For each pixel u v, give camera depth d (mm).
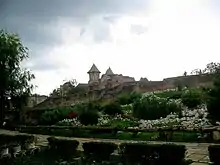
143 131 18656
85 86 55219
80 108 25938
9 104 29281
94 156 11461
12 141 14852
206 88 24750
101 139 18953
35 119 30234
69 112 27422
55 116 27359
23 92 29422
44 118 27609
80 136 20844
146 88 38469
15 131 26125
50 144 12844
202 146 14758
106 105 27312
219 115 17359
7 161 12727
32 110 31016
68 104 37250
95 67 65438
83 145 11898
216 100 17344
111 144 11289
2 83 27750
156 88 37969
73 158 12195
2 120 29094
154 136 17938
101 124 23469
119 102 31469
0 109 29094
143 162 10406
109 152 11250
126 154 10711
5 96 28906
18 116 30172
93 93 38906
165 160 10117
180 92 28766
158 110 22625
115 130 19812
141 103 23625
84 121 23875
